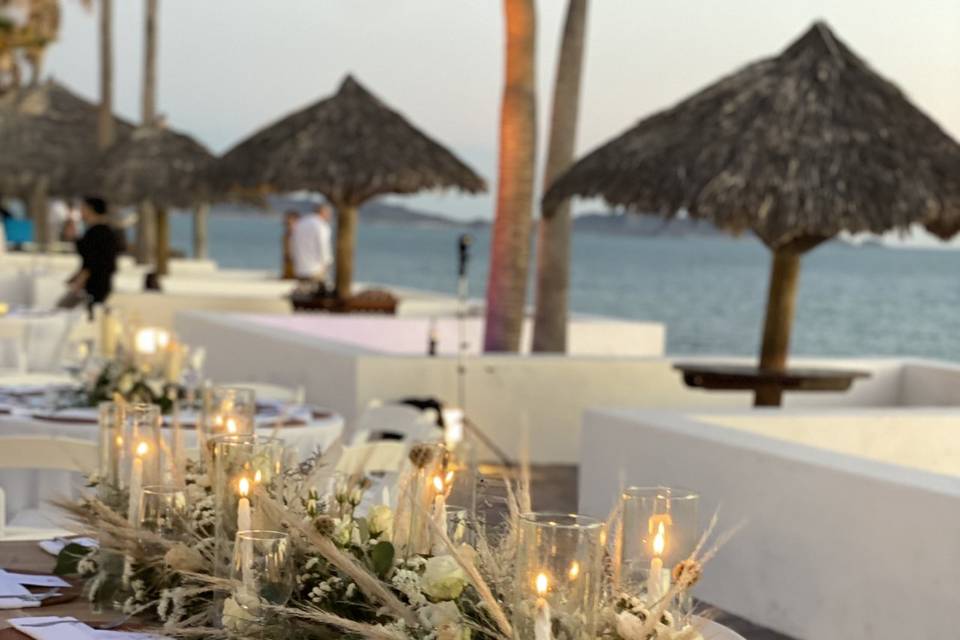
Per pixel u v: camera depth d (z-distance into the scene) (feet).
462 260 32.71
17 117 80.07
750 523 20.52
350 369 31.55
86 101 85.25
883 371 35.63
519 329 38.88
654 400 33.94
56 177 78.59
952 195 26.37
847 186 26.05
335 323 42.45
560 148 38.83
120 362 22.43
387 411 21.40
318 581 8.93
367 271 230.89
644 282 217.97
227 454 9.47
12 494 19.26
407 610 8.50
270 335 36.06
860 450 24.50
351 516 9.75
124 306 52.11
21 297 59.72
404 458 16.38
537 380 32.94
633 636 8.07
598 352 44.57
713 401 34.30
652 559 8.71
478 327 44.06
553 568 7.86
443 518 9.27
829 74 27.84
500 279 38.73
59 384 23.04
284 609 8.48
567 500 28.45
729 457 20.97
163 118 64.75
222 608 9.12
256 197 64.34
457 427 26.66
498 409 32.68
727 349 128.36
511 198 38.58
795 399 34.88
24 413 20.84
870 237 26.73
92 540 10.98
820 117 27.09
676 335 142.20
